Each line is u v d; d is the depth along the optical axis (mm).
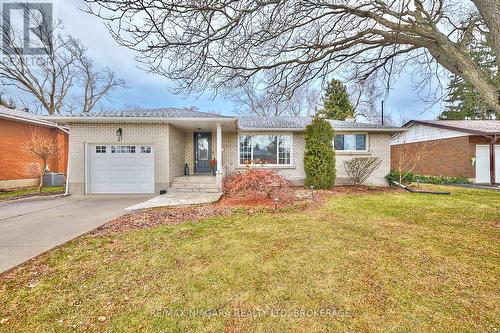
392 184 12734
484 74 4211
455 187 12539
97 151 10711
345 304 2541
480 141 14492
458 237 4621
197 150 13422
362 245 4223
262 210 7156
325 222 5754
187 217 6348
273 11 4602
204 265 3480
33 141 12367
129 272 3291
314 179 11461
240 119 14820
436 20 5184
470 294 2689
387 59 6574
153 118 9969
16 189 12852
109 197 9969
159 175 10656
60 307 2539
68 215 6699
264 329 2191
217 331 2180
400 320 2273
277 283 2979
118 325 2262
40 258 3762
